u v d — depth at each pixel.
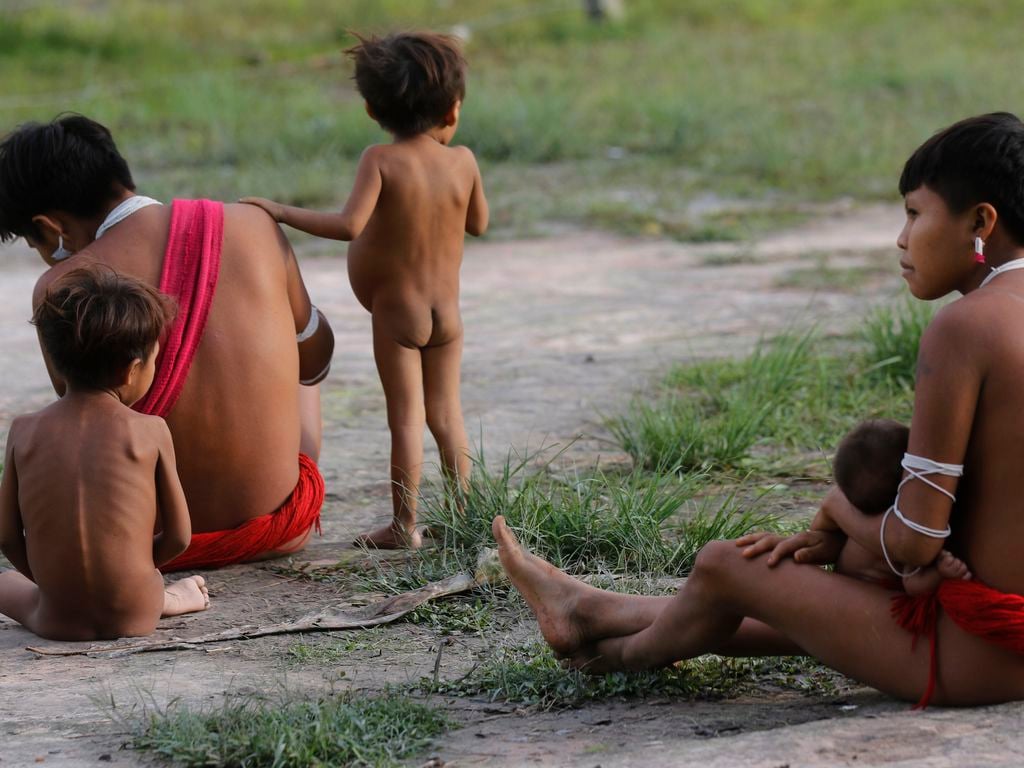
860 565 4.63
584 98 24.53
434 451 8.93
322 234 6.88
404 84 6.83
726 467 8.40
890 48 29.38
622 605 5.16
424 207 6.91
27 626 6.12
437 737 4.68
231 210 6.77
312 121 22.28
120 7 32.62
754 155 20.53
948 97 24.27
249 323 6.64
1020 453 4.23
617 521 6.87
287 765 4.38
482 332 12.66
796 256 15.56
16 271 16.27
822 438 8.96
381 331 7.07
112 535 5.88
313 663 5.60
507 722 4.83
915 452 4.31
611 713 4.89
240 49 29.84
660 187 19.52
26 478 5.91
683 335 12.20
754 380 9.85
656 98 23.86
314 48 30.17
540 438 9.15
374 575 6.73
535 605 5.24
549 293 14.30
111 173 6.59
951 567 4.34
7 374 11.35
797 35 31.34
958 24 32.25
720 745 4.22
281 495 6.91
